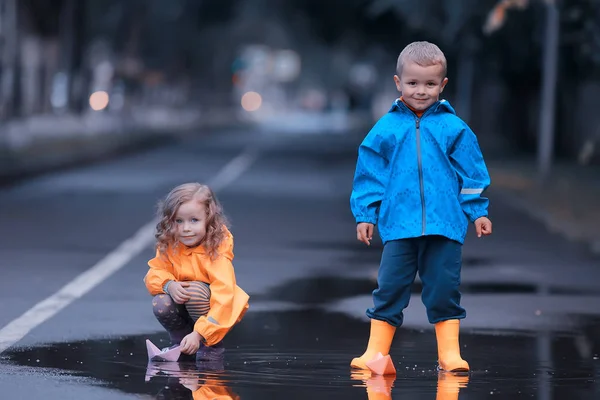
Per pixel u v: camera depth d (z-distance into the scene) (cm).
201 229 1364
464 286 2177
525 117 7944
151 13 15438
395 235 1293
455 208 1292
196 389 1202
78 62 10131
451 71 8094
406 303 1328
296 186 5219
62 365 1337
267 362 1373
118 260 2511
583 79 6072
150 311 1795
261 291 2083
